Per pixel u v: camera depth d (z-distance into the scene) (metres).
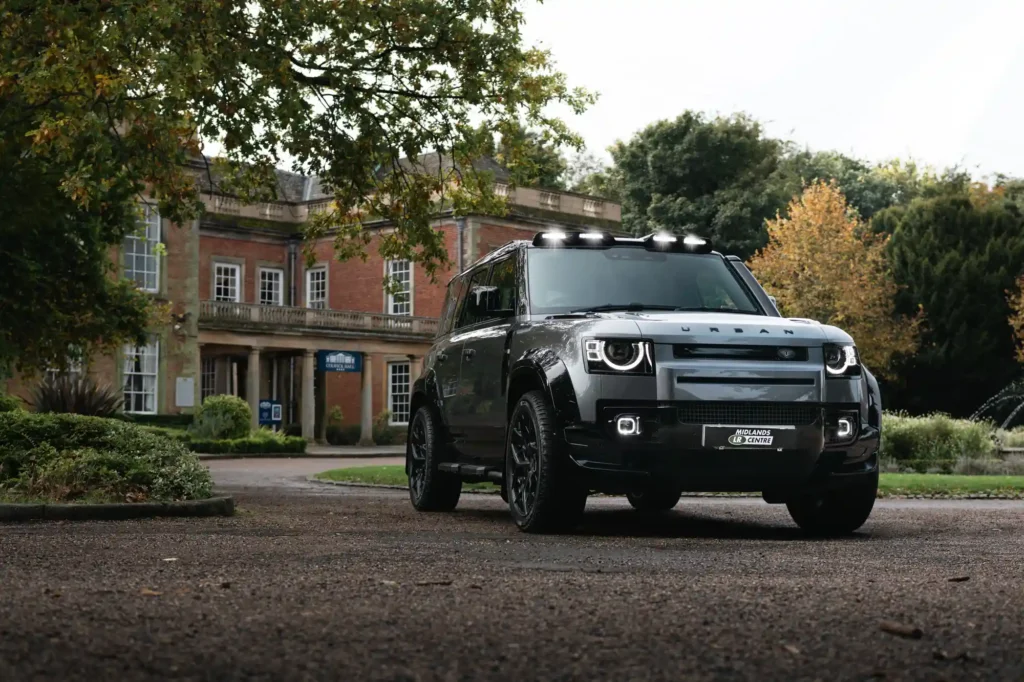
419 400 10.77
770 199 57.06
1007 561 6.05
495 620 3.84
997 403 45.22
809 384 7.58
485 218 44.81
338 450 39.69
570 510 7.74
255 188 15.33
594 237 9.02
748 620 3.88
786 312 44.28
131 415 36.94
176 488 9.91
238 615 3.87
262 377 46.53
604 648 3.40
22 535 7.32
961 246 45.09
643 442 7.40
